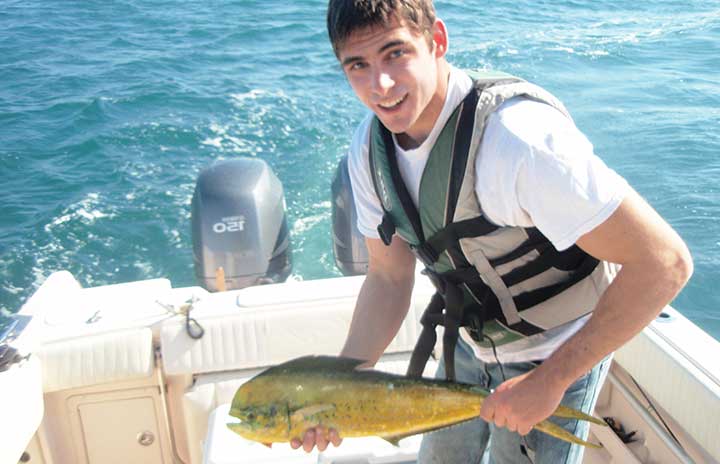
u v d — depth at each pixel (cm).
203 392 311
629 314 149
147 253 684
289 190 757
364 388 165
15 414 276
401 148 179
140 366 308
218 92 1081
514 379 162
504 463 217
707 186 720
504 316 187
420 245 185
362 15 150
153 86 1114
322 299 318
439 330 321
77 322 319
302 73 1169
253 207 477
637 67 1135
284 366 169
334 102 1023
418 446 272
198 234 477
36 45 1364
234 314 315
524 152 151
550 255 175
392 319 219
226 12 1578
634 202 146
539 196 151
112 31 1452
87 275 654
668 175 749
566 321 186
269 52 1294
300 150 866
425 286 325
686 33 1326
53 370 304
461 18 1449
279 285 333
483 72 173
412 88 156
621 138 851
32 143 930
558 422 198
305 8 1597
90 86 1130
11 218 749
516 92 160
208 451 269
